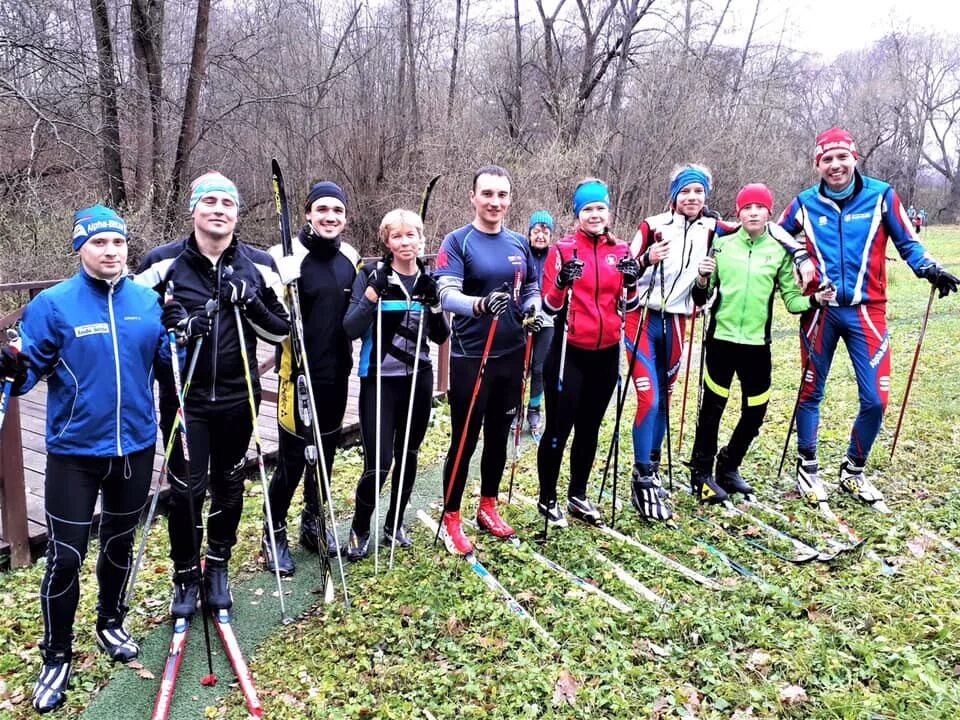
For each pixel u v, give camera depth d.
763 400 4.29
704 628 3.11
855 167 4.25
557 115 18.20
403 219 3.41
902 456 5.06
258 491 4.89
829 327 4.35
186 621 3.13
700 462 4.47
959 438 5.38
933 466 4.86
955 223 45.59
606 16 19.70
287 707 2.75
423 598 3.38
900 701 2.59
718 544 3.93
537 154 16.81
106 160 12.27
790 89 23.48
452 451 3.73
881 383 4.29
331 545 3.88
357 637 3.15
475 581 3.50
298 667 2.98
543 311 3.67
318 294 3.48
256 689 2.86
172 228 12.75
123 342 2.73
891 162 45.78
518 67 19.56
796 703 2.65
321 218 3.41
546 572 3.61
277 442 5.45
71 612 2.82
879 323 4.26
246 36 14.51
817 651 2.90
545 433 3.98
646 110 18.33
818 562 3.70
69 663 2.88
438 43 18.27
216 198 2.93
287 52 16.02
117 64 12.66
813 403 4.43
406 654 3.02
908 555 3.70
